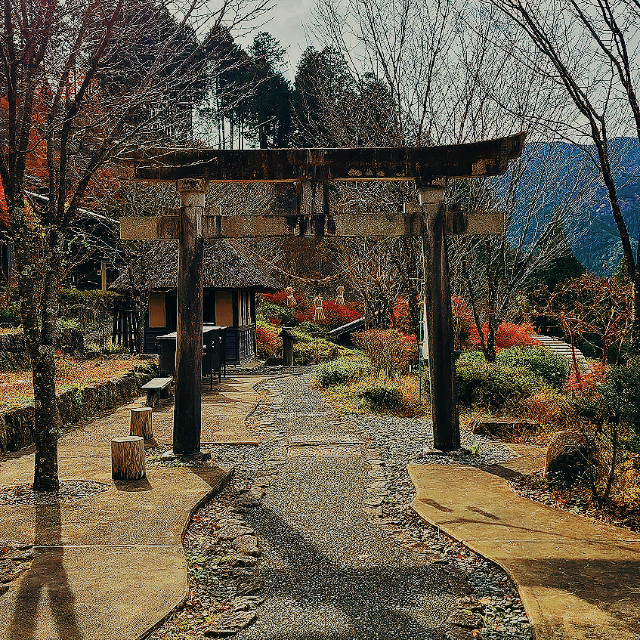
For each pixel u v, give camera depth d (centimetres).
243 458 893
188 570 495
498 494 695
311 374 2130
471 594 461
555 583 460
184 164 847
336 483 766
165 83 673
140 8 653
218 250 2330
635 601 428
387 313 1777
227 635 399
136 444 750
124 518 607
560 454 713
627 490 646
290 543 568
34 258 719
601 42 837
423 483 741
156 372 1772
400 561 525
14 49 612
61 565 495
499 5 923
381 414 1260
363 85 1391
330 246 3062
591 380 1123
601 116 880
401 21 1309
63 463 840
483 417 1088
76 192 659
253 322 2750
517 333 1950
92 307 2150
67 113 627
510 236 1448
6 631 392
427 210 880
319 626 413
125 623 403
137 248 2070
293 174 864
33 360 683
